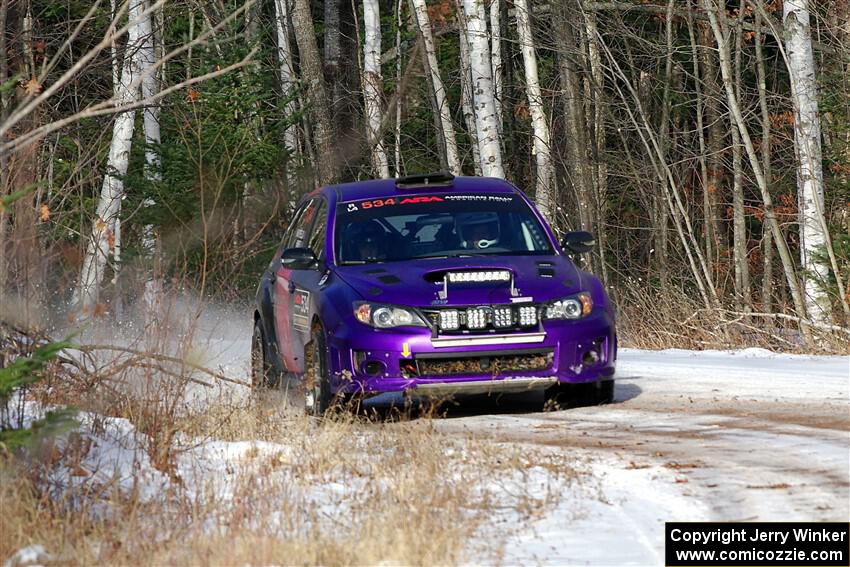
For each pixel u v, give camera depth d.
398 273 28.95
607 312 29.06
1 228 22.95
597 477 20.83
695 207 99.31
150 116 61.31
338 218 31.66
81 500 19.36
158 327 27.19
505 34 89.69
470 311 27.86
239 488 20.17
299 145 84.31
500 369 27.95
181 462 23.16
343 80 102.00
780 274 87.12
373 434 25.08
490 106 60.06
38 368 19.62
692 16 85.12
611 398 29.75
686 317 55.41
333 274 29.83
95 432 24.31
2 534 17.73
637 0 91.88
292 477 21.45
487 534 17.52
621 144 101.00
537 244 31.22
